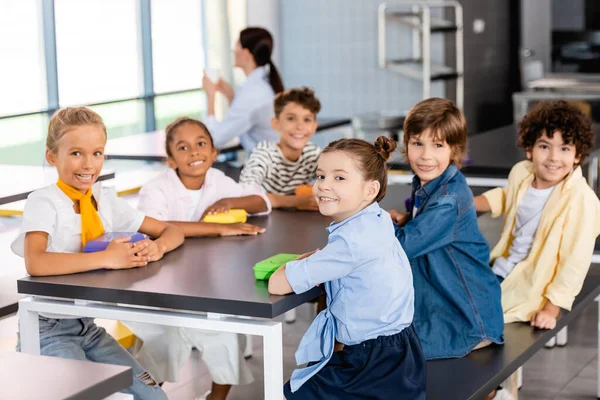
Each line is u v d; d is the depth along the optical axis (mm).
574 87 8141
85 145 2613
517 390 3340
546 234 3178
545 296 3141
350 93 8516
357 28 8391
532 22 9086
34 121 6777
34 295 2479
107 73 7523
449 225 2842
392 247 2455
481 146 4832
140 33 7793
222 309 2254
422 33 8055
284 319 4562
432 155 2861
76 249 2680
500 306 2932
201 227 2980
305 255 2523
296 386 2432
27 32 6746
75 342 2703
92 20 7332
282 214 3398
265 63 5363
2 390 1673
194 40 8266
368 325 2404
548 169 3154
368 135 7039
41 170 4066
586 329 4438
